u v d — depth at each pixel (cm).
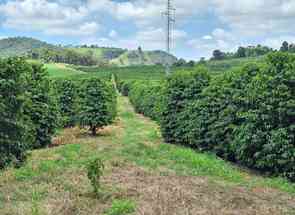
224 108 2325
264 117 1897
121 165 2042
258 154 1928
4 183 1622
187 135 2842
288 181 1833
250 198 1471
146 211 1263
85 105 3575
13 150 1931
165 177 1794
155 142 3084
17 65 1889
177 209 1295
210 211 1286
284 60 1928
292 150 1814
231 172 1980
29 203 1343
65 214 1234
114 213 1247
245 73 2214
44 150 2505
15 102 1881
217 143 2478
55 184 1609
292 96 1853
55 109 2848
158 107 3450
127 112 6412
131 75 12406
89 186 1576
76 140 3212
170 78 3156
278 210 1333
